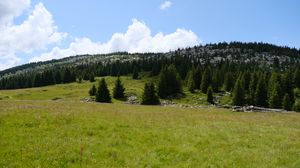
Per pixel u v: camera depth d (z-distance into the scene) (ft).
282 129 98.37
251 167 57.77
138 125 88.28
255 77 479.41
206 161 60.13
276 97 404.77
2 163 53.36
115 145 67.26
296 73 523.29
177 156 62.59
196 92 515.91
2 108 98.73
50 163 54.54
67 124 81.71
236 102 428.97
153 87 377.09
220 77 577.84
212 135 81.97
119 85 433.89
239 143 74.84
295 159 63.57
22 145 62.23
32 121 80.64
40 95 457.68
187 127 91.61
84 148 62.95
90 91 449.06
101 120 89.81
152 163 57.72
